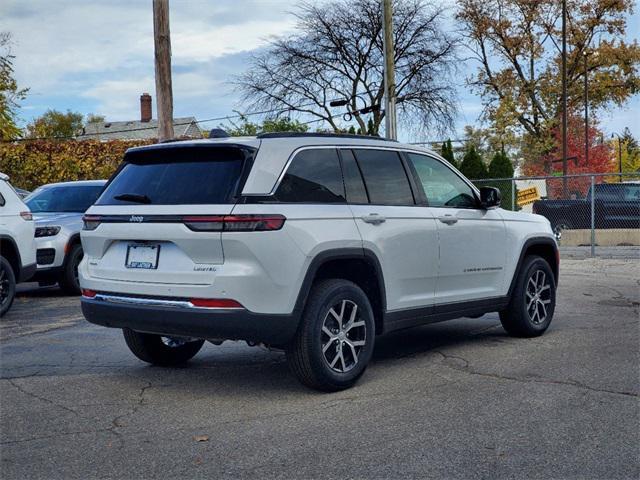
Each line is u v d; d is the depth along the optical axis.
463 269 7.07
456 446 4.50
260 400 5.60
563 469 4.13
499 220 7.58
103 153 23.08
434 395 5.63
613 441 4.55
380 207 6.28
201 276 5.35
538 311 8.02
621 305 10.13
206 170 5.62
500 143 46.66
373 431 4.80
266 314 5.34
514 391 5.70
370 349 6.00
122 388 6.02
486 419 5.01
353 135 6.43
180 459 4.37
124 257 5.80
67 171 22.92
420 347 7.49
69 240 12.07
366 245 5.99
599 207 21.02
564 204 21.28
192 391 5.90
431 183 6.97
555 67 47.28
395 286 6.35
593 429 4.78
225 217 5.28
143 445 4.62
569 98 47.53
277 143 5.72
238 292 5.27
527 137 48.03
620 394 5.57
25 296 12.40
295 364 5.62
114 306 5.75
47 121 83.81
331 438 4.68
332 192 5.93
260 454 4.43
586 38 46.41
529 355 7.00
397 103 40.53
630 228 20.73
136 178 5.97
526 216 8.08
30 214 10.42
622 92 47.19
